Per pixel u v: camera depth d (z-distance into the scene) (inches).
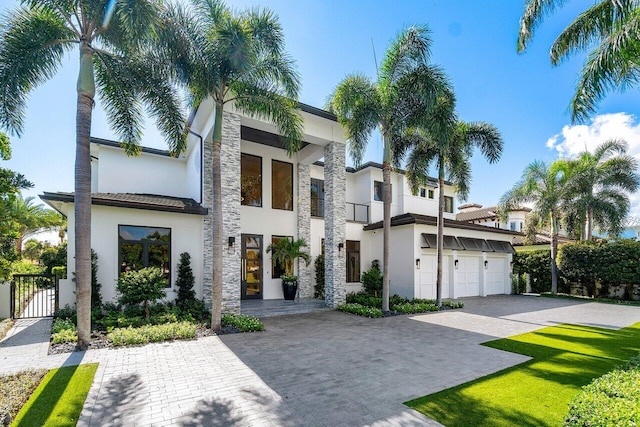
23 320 401.7
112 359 255.1
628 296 721.6
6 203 358.9
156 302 423.2
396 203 813.9
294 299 577.0
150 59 356.5
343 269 541.0
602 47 305.9
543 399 186.1
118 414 167.0
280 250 577.3
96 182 629.9
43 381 208.7
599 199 767.1
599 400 146.1
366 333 356.5
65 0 291.3
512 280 813.9
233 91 391.9
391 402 182.7
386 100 472.7
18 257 385.7
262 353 276.4
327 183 552.4
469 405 178.7
